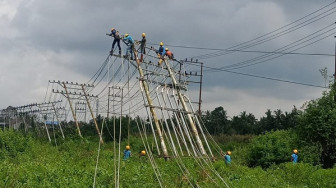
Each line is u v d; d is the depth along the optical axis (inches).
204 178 948.6
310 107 1443.2
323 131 1386.6
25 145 1446.9
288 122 3144.7
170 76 1533.0
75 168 929.5
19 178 797.2
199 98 2036.2
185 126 1435.8
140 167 984.3
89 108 2105.1
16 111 2284.7
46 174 832.3
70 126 2185.0
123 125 2047.2
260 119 3371.1
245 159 1486.2
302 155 1373.0
